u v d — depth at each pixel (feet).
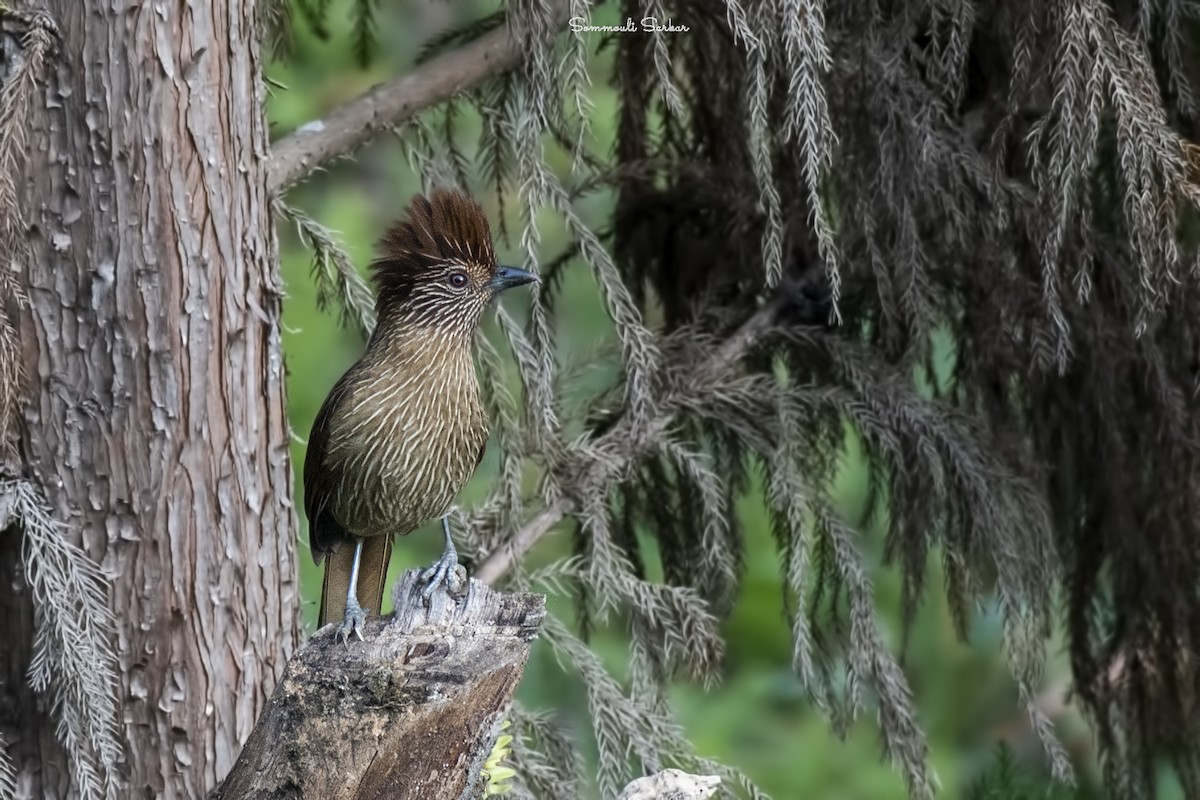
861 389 34.35
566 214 32.27
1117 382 34.88
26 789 28.89
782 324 36.22
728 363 35.42
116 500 28.37
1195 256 31.07
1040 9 30.40
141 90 27.66
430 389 30.01
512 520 34.27
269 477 29.96
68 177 27.71
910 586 35.94
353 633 24.79
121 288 27.96
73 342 28.04
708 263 38.88
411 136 34.22
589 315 56.44
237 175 29.01
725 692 51.52
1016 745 48.96
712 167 37.04
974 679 49.78
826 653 36.04
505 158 34.42
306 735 22.81
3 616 28.76
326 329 57.11
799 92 29.07
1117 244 33.12
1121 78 28.84
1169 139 28.86
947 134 31.81
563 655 35.01
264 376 29.84
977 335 35.22
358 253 60.54
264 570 29.91
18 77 27.04
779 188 35.68
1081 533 37.37
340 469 30.58
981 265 33.63
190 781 29.17
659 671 34.65
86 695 27.53
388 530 31.86
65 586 27.55
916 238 32.14
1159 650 36.91
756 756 49.60
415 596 25.73
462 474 31.17
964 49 31.01
